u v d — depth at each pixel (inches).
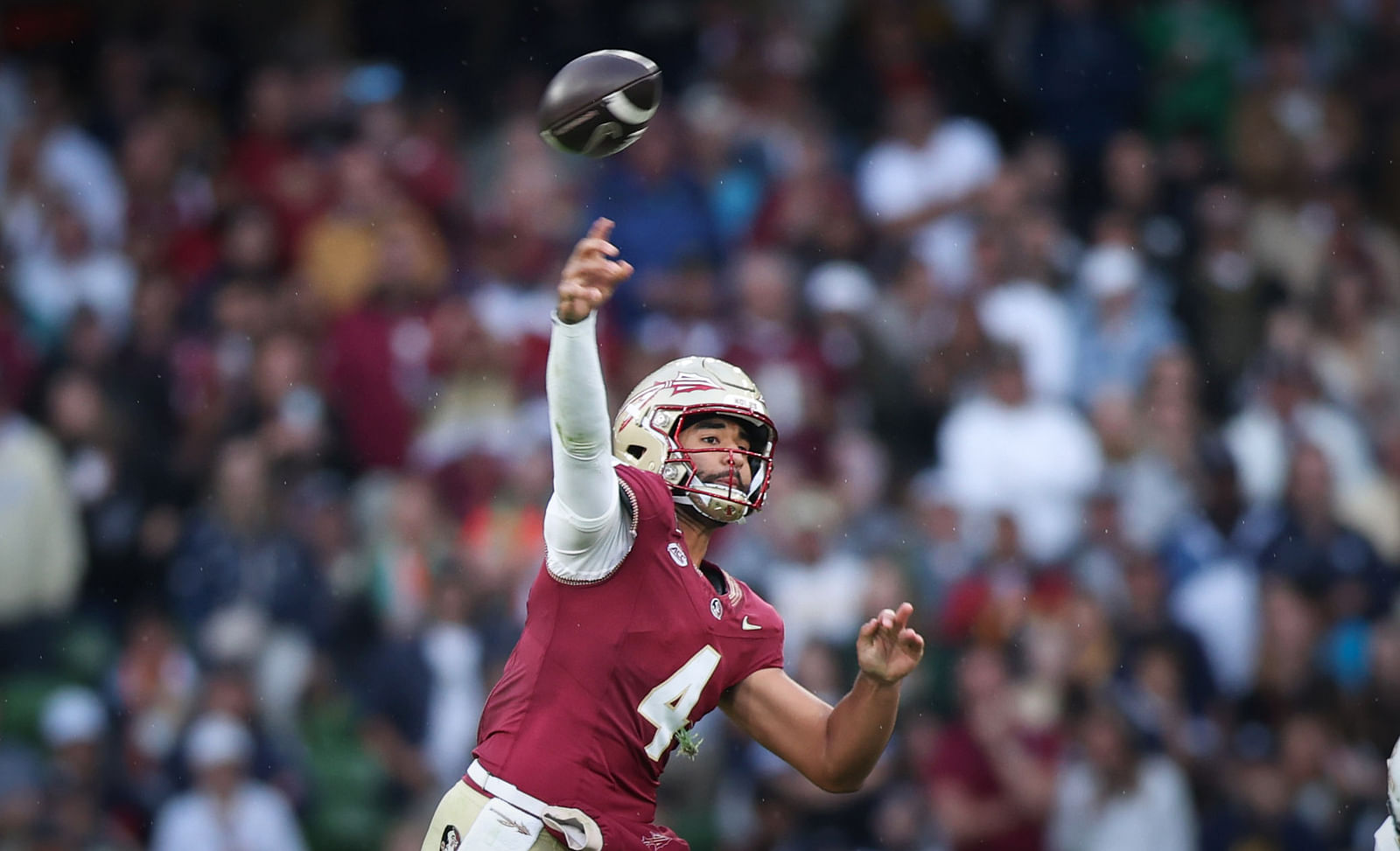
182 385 1577.3
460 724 1341.0
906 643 578.6
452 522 1464.1
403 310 1640.0
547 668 575.8
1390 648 1451.8
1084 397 1636.3
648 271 1689.2
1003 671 1322.6
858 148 1873.8
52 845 1290.6
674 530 586.6
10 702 1382.9
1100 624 1391.5
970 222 1752.0
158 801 1322.6
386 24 1962.4
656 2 1968.5
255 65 1941.4
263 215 1754.4
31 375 1579.7
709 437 606.9
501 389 1574.8
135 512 1504.7
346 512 1475.1
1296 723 1389.0
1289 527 1501.0
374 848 1312.7
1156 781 1314.0
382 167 1759.4
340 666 1400.1
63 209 1696.6
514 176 1734.7
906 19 1955.0
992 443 1539.1
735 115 1815.9
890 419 1606.8
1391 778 580.7
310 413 1558.8
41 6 1927.9
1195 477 1561.3
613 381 1610.5
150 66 1882.4
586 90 579.8
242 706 1347.2
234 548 1437.0
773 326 1598.2
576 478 553.6
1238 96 1959.9
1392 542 1621.6
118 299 1674.5
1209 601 1464.1
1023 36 1957.4
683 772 1268.5
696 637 584.1
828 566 1398.9
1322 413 1668.3
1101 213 1889.8
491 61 1939.0
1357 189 2003.0
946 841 1279.5
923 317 1640.0
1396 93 2031.3
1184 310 1768.0
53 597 1460.4
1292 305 1787.6
